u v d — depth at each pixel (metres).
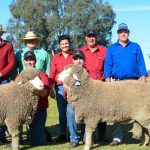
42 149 9.67
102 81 9.68
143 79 10.27
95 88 9.24
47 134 10.79
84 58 9.93
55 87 10.80
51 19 64.31
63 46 10.59
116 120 9.27
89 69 10.41
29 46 11.15
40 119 10.30
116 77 10.24
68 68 9.28
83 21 64.62
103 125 10.53
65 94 10.45
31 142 10.41
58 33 65.69
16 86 9.34
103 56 10.53
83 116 9.26
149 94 9.18
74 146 9.83
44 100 10.31
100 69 10.48
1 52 10.41
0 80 10.42
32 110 9.50
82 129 10.41
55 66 10.70
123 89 9.27
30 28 65.25
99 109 9.19
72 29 65.00
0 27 10.55
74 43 64.88
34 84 9.32
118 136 9.96
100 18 65.56
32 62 10.08
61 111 10.70
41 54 11.17
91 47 10.53
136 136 9.66
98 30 65.56
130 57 10.14
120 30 10.11
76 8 64.50
